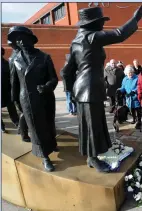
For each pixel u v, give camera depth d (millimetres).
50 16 29688
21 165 3635
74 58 3318
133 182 3420
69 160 3752
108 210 3205
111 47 24828
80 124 3414
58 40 22562
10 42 3789
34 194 3650
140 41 25875
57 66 22641
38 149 3531
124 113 5723
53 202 3520
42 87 3404
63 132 4727
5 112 6719
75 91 3328
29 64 3443
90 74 3230
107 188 3117
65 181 3324
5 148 4094
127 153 3895
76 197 3316
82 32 3193
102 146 3398
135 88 5789
